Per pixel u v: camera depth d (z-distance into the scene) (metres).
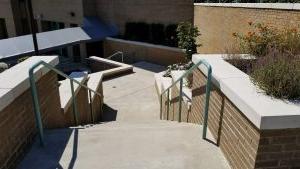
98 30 21.61
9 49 17.14
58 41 19.14
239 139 3.52
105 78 15.48
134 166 3.88
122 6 21.03
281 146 3.09
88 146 4.44
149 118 10.48
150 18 19.66
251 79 3.93
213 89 4.50
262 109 3.05
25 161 4.03
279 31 6.53
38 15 26.20
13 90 3.75
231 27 11.06
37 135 4.69
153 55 18.55
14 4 26.53
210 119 4.70
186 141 4.49
